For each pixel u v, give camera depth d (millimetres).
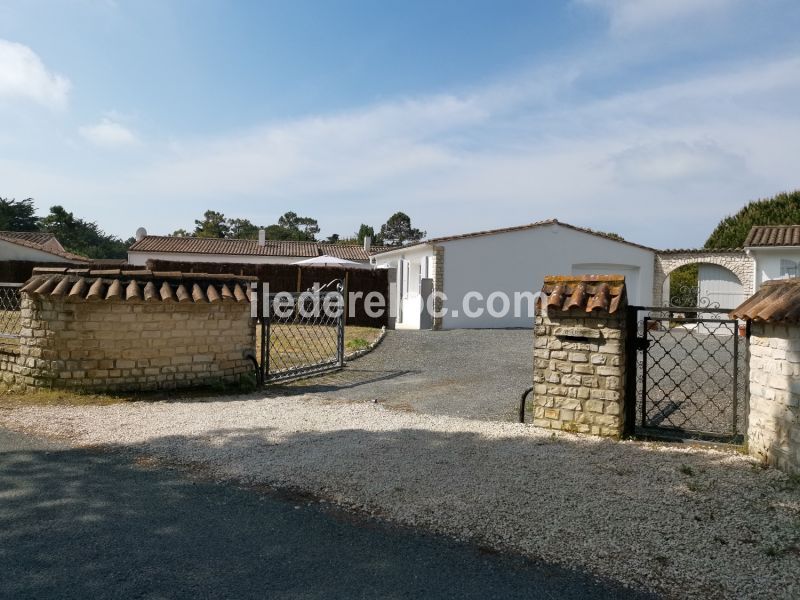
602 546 3164
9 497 3811
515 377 8992
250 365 8367
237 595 2637
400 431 5578
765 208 27406
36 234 36094
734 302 19156
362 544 3213
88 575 2791
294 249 34156
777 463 4270
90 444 5086
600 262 19453
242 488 4066
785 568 2885
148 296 7320
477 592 2711
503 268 17875
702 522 3408
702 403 6930
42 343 7152
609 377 5324
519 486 4035
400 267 19875
